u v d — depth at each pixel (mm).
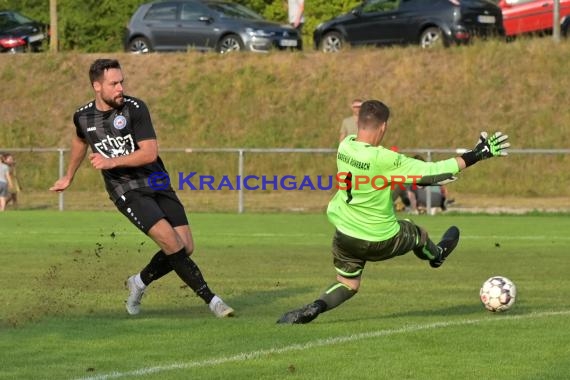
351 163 23891
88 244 48562
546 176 83625
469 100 92000
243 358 20797
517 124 89438
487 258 42375
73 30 122875
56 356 21297
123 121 25859
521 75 92688
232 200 78938
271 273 37406
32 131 96188
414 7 95188
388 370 19656
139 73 99625
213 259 42156
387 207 24125
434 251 25594
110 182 26328
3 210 71250
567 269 38531
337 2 124562
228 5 101750
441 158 84812
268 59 98938
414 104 92625
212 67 99000
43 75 101688
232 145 92812
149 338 23281
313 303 25078
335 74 96750
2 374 19531
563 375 19219
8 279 35406
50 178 89000
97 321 25953
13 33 106875
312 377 19047
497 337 23062
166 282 34781
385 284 34250
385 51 97188
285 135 93000
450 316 26625
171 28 99875
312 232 55031
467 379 18922
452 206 73500
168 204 26703
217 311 26375
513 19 97562
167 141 94125
